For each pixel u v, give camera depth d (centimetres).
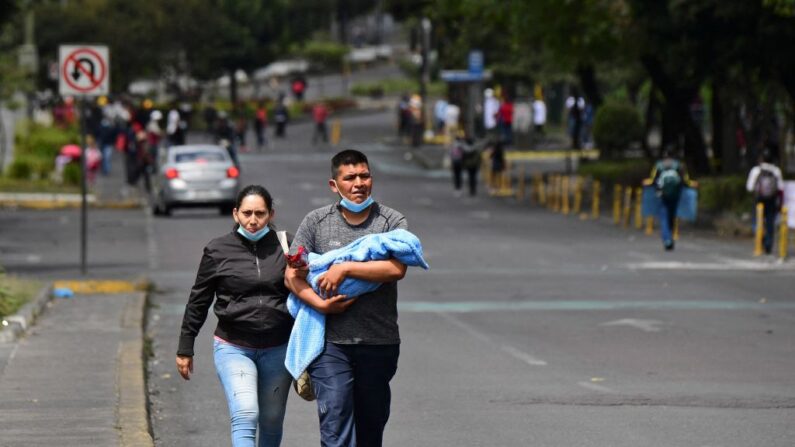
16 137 13650
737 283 5694
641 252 7100
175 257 6875
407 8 16900
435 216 9612
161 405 3102
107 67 5656
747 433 2758
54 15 19125
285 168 14500
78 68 5634
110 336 3869
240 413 2077
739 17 7869
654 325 4447
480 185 12850
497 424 2855
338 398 2020
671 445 2647
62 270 6191
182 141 14712
